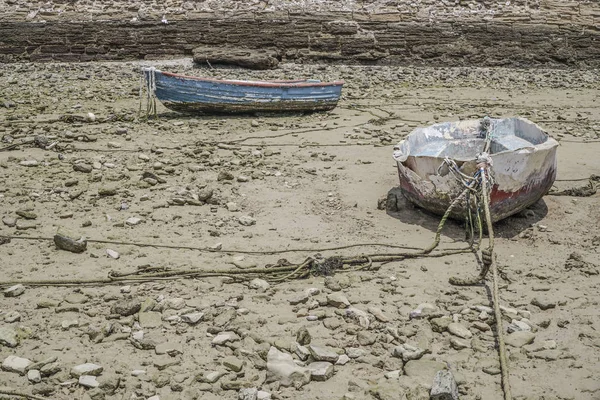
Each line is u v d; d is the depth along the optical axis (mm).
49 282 7039
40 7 25250
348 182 10492
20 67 22734
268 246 8094
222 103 14984
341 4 25672
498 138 10117
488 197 8000
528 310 6645
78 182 10172
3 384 5406
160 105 16453
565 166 11531
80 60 25141
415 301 6816
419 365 5668
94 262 7590
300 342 5984
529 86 21297
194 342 6051
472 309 6621
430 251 7957
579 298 6871
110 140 12766
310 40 25344
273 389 5410
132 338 6062
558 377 5566
